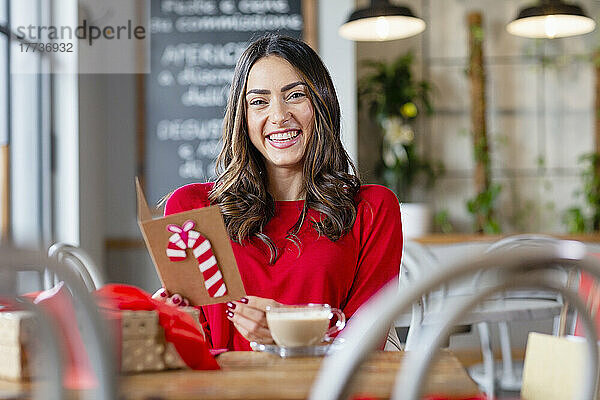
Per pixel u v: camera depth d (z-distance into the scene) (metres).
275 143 1.74
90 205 4.09
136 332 1.13
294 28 4.39
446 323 0.78
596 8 5.14
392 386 1.05
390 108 4.91
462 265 0.77
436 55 5.22
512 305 2.87
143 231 1.32
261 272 1.70
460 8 5.23
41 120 3.66
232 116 1.81
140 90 4.48
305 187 1.77
